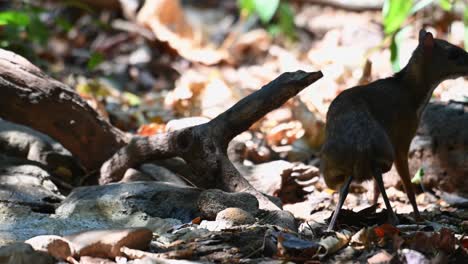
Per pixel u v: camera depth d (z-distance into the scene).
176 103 14.25
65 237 7.97
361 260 7.85
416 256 7.66
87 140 10.74
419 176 11.08
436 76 9.96
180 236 8.45
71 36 18.48
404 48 15.80
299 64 17.05
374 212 9.21
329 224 8.93
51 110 10.41
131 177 10.42
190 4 23.23
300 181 11.20
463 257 7.95
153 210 9.30
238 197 9.12
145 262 7.32
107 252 7.77
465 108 11.30
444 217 9.98
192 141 9.91
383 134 8.93
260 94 9.78
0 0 18.52
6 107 10.30
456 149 11.03
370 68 14.31
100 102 14.20
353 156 8.84
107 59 17.94
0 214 9.05
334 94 14.57
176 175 10.74
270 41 19.56
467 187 10.95
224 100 14.64
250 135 12.88
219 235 8.28
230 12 22.47
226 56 18.19
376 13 20.50
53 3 19.67
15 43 15.18
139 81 16.91
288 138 12.81
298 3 21.88
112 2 19.14
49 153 11.05
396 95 9.66
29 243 7.56
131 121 13.88
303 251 7.79
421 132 11.38
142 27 18.73
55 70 16.23
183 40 18.62
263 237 8.20
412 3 14.67
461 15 18.34
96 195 9.52
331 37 18.41
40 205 9.45
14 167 10.35
